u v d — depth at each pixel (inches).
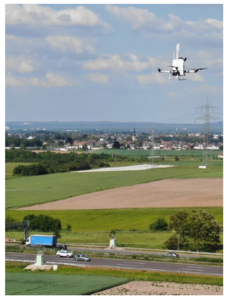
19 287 3368.6
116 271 3914.9
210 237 4894.2
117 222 6437.0
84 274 3816.4
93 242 5374.0
